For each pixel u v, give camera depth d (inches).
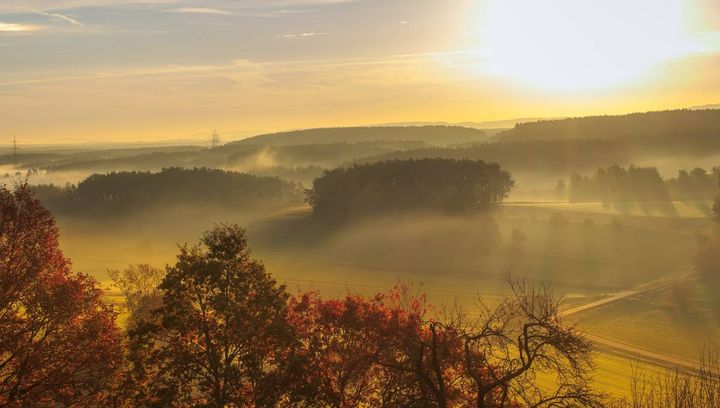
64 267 1192.2
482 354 945.5
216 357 1074.7
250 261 1192.2
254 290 1143.6
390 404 937.5
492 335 874.1
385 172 7815.0
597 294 4675.2
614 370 2549.2
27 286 1110.4
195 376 1080.8
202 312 1120.2
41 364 1056.8
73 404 1083.3
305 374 1033.5
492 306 3939.5
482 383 891.4
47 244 1155.9
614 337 3538.4
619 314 3996.1
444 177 7549.2
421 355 862.5
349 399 1044.5
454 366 961.5
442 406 837.2
